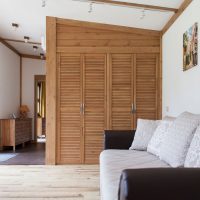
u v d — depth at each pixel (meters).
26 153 6.06
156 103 4.57
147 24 4.37
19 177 3.77
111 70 4.60
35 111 8.32
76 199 2.84
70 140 4.58
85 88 4.59
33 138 8.26
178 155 1.91
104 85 4.60
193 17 2.97
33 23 5.38
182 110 3.39
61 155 4.58
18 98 8.14
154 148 2.68
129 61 4.61
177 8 3.59
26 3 4.33
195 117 1.97
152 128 3.11
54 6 4.19
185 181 0.94
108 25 4.60
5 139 6.63
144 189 0.93
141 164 2.24
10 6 4.60
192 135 1.87
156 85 4.59
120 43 4.61
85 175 3.86
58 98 4.59
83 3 3.87
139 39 4.61
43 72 8.38
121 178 0.98
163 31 4.48
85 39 4.61
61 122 4.58
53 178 3.71
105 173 1.95
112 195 1.45
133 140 3.19
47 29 4.60
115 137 3.26
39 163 4.78
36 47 7.36
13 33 6.26
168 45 4.14
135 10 3.83
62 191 3.12
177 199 0.93
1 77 6.80
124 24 4.52
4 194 3.02
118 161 2.38
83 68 4.59
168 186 0.93
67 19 4.61
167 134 2.32
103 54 4.61
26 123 7.70
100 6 3.88
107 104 4.59
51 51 4.59
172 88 3.88
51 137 4.55
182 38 3.38
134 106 4.58
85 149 4.58
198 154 1.62
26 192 3.09
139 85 4.60
